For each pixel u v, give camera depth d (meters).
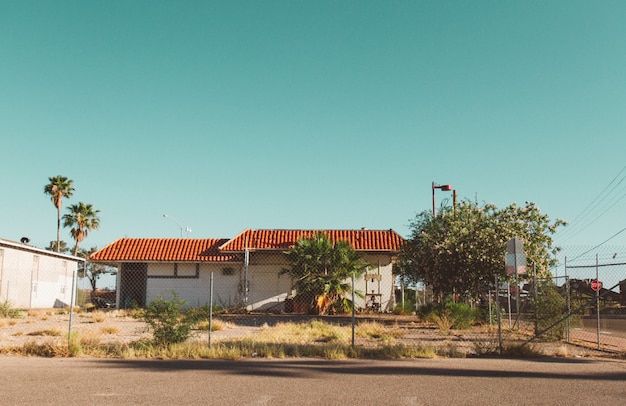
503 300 31.50
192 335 13.96
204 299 38.94
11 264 36.47
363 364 11.23
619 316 32.34
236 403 7.47
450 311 22.59
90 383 8.82
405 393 8.21
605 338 18.19
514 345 13.23
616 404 7.55
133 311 31.05
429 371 10.31
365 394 8.12
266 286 38.47
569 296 17.25
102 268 49.56
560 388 8.67
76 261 47.06
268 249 38.19
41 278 40.75
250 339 15.88
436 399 7.80
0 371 9.93
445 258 24.34
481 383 9.06
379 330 19.59
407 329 22.38
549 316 16.94
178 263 39.41
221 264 39.25
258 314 34.81
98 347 13.22
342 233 40.12
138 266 39.69
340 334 17.72
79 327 22.16
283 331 19.14
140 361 11.50
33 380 9.05
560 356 12.90
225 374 9.82
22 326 22.94
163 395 7.95
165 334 13.20
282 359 11.98
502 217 25.36
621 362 11.96
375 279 38.03
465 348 14.61
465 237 24.38
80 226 60.88
